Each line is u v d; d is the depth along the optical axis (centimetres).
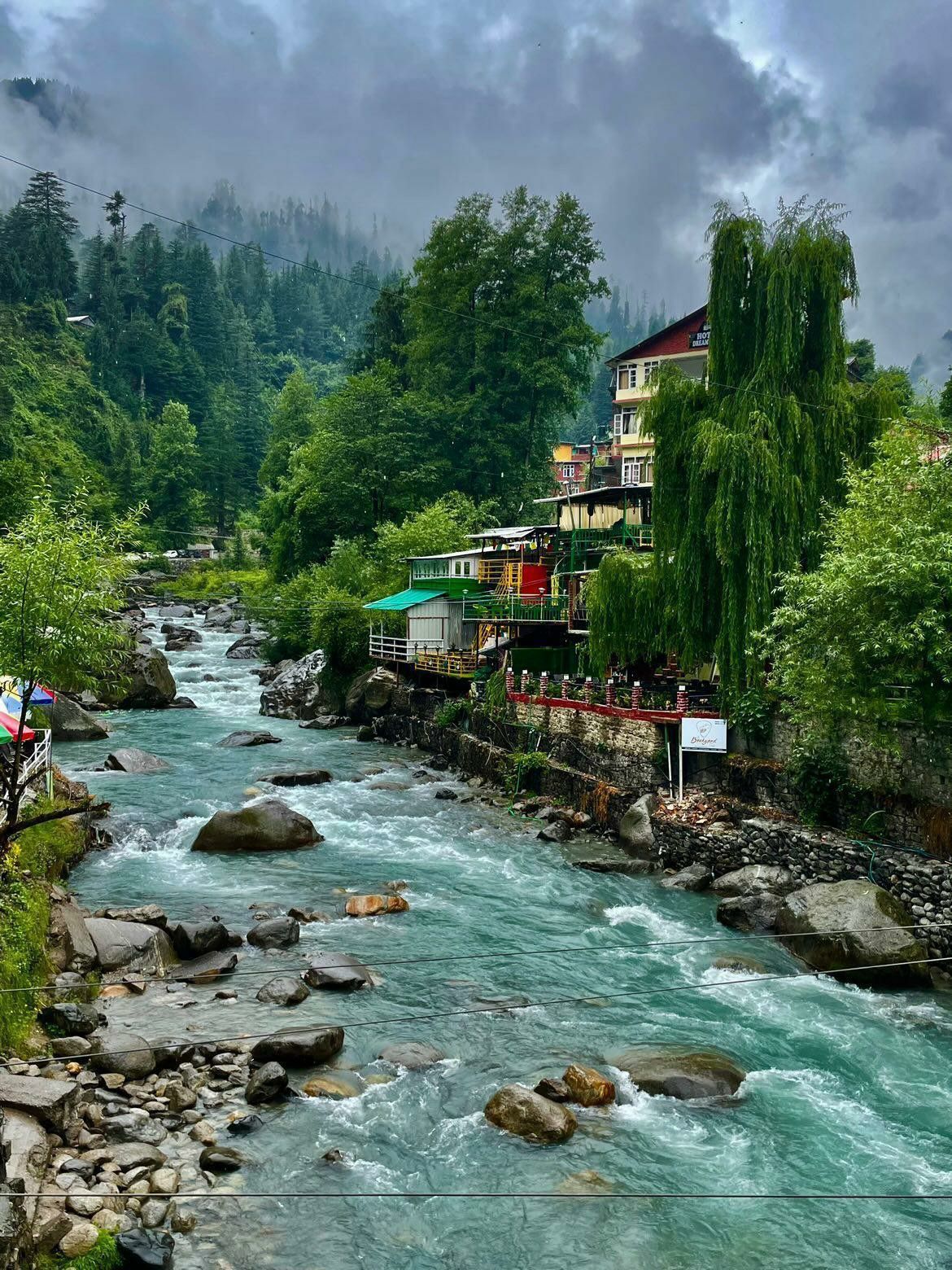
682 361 6000
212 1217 1352
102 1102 1583
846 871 2525
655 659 3953
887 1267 1297
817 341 3102
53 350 15962
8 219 18650
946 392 5122
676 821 2997
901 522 2403
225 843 3114
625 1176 1480
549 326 7612
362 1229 1344
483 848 3197
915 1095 1727
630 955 2328
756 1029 1967
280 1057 1773
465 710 4628
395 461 7488
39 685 2477
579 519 4919
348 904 2588
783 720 2955
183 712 5778
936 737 2433
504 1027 1958
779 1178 1480
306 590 6950
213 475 14200
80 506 2503
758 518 2933
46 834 2681
